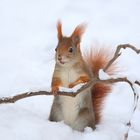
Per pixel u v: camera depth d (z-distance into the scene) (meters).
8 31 16.61
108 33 16.39
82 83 9.05
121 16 18.36
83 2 19.84
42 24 17.44
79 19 17.84
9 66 13.16
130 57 14.22
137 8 19.41
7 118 8.89
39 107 10.25
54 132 8.63
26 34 16.30
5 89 11.41
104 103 10.34
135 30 16.89
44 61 13.70
